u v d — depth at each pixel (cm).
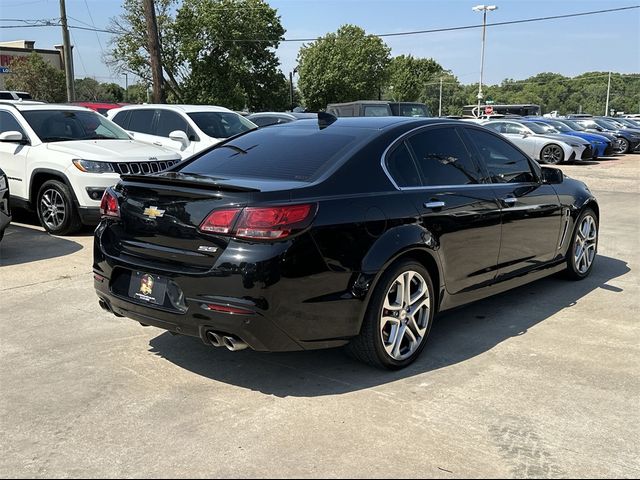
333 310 367
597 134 2462
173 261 371
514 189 514
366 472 292
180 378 398
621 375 406
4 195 722
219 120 1166
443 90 12006
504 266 505
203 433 328
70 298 569
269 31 5034
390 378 400
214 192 357
